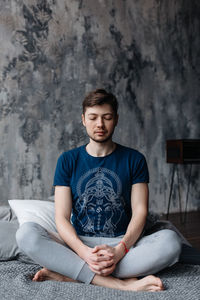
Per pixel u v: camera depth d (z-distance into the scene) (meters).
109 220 1.39
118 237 1.38
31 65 2.86
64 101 3.00
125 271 1.25
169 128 3.56
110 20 3.22
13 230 1.62
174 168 3.46
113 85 3.25
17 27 2.80
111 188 1.41
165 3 3.52
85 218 1.40
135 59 3.36
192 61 3.69
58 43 2.97
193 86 3.70
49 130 2.94
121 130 3.29
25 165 2.84
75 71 3.05
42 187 2.91
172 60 3.58
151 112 3.46
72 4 3.03
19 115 2.81
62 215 1.37
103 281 1.21
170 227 1.73
